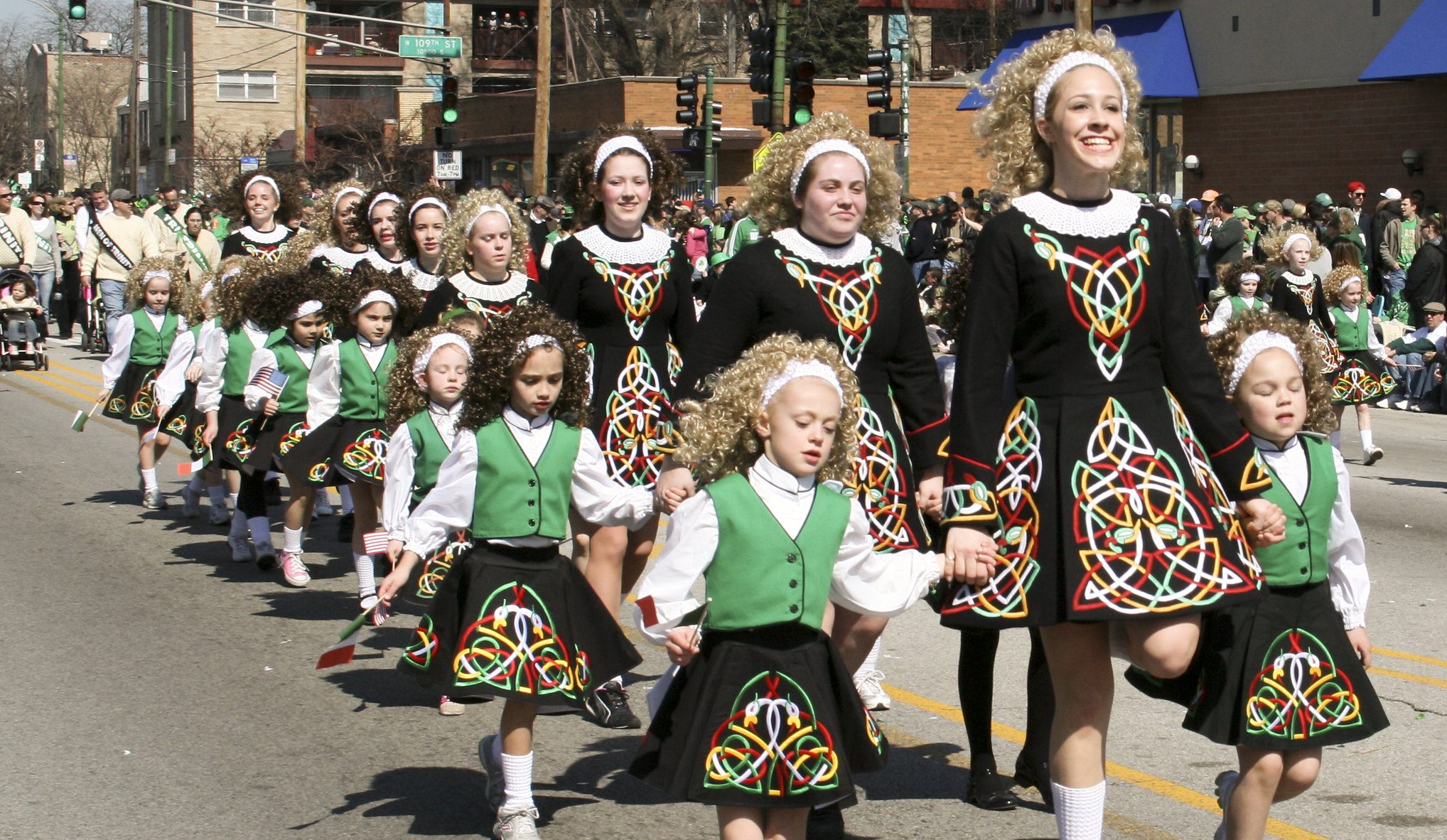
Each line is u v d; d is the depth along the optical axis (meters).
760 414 4.31
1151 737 6.19
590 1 54.22
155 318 11.59
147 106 72.44
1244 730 4.29
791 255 5.18
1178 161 27.88
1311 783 4.46
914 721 6.43
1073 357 4.21
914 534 5.16
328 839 5.23
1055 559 4.11
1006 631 7.99
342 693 6.98
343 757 6.11
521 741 5.06
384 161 51.09
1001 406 4.31
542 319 5.27
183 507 11.68
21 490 12.30
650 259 6.63
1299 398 4.49
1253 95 25.98
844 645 5.07
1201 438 4.31
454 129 29.69
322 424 8.26
